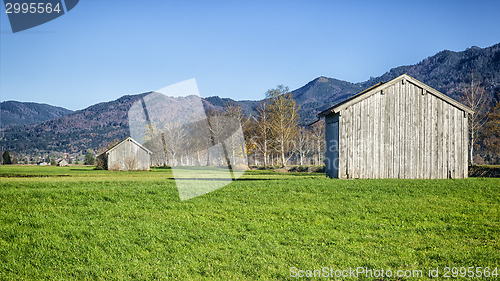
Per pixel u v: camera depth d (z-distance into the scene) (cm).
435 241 1030
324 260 876
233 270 827
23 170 6712
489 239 1044
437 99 2688
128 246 999
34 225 1204
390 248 967
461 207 1446
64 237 1089
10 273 834
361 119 2612
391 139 2634
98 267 852
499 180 2356
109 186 2016
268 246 989
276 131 6550
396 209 1412
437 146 2670
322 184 1983
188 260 889
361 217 1314
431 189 1819
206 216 1325
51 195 1655
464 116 2706
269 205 1490
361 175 2592
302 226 1196
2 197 1630
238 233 1118
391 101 2645
